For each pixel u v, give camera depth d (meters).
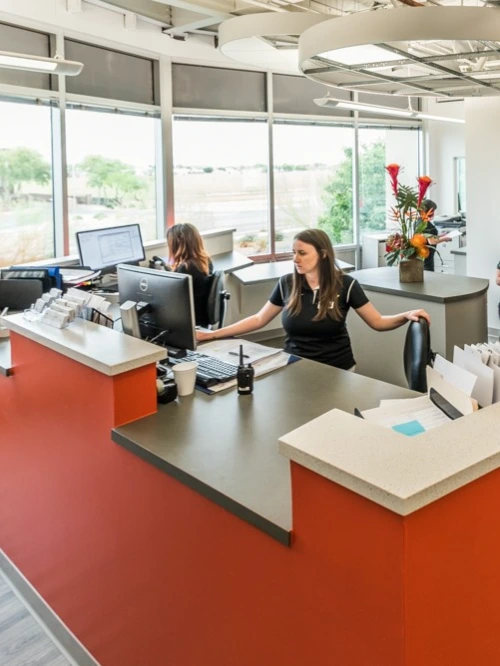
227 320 5.30
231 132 6.55
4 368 2.22
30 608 2.28
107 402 1.69
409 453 1.04
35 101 4.66
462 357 1.57
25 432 2.18
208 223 6.50
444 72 3.61
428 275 4.55
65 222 4.98
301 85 7.08
